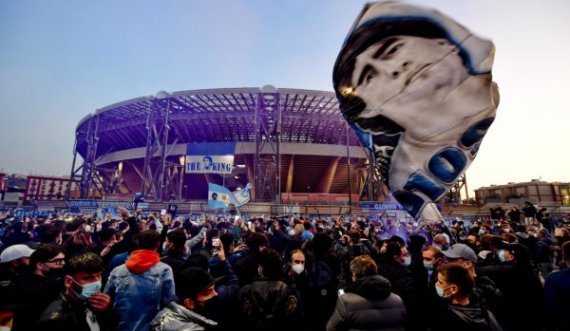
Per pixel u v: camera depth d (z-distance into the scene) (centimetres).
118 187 5359
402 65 289
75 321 214
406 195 309
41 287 249
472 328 213
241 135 5072
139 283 275
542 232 791
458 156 286
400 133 302
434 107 286
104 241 468
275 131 4522
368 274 281
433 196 297
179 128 4875
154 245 312
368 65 300
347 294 267
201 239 624
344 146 4753
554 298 304
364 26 293
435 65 279
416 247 454
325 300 346
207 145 3122
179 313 205
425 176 299
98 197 4981
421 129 294
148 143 4241
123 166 5638
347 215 2809
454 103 280
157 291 278
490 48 265
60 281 269
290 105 4322
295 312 240
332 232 955
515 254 376
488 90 271
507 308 360
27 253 303
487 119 276
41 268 261
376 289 252
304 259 371
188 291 225
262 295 241
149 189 4247
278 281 257
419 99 289
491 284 315
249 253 397
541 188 6800
